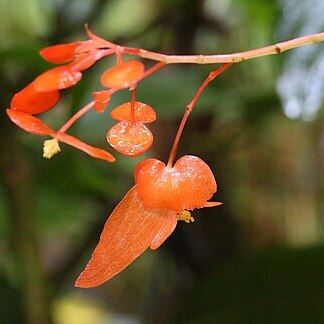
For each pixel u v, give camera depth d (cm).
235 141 63
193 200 31
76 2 52
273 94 50
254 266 46
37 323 44
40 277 45
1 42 58
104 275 32
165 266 58
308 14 46
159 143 56
